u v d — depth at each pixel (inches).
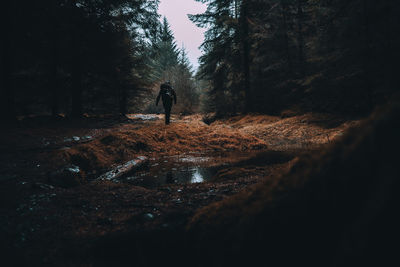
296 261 42.1
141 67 662.5
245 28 705.6
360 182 39.0
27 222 95.3
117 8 485.7
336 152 45.9
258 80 751.1
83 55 494.6
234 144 377.1
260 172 185.2
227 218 57.5
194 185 157.9
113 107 737.6
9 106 369.7
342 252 36.5
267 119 599.5
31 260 67.3
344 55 412.8
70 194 135.4
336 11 411.8
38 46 442.0
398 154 34.9
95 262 66.7
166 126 419.2
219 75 789.9
